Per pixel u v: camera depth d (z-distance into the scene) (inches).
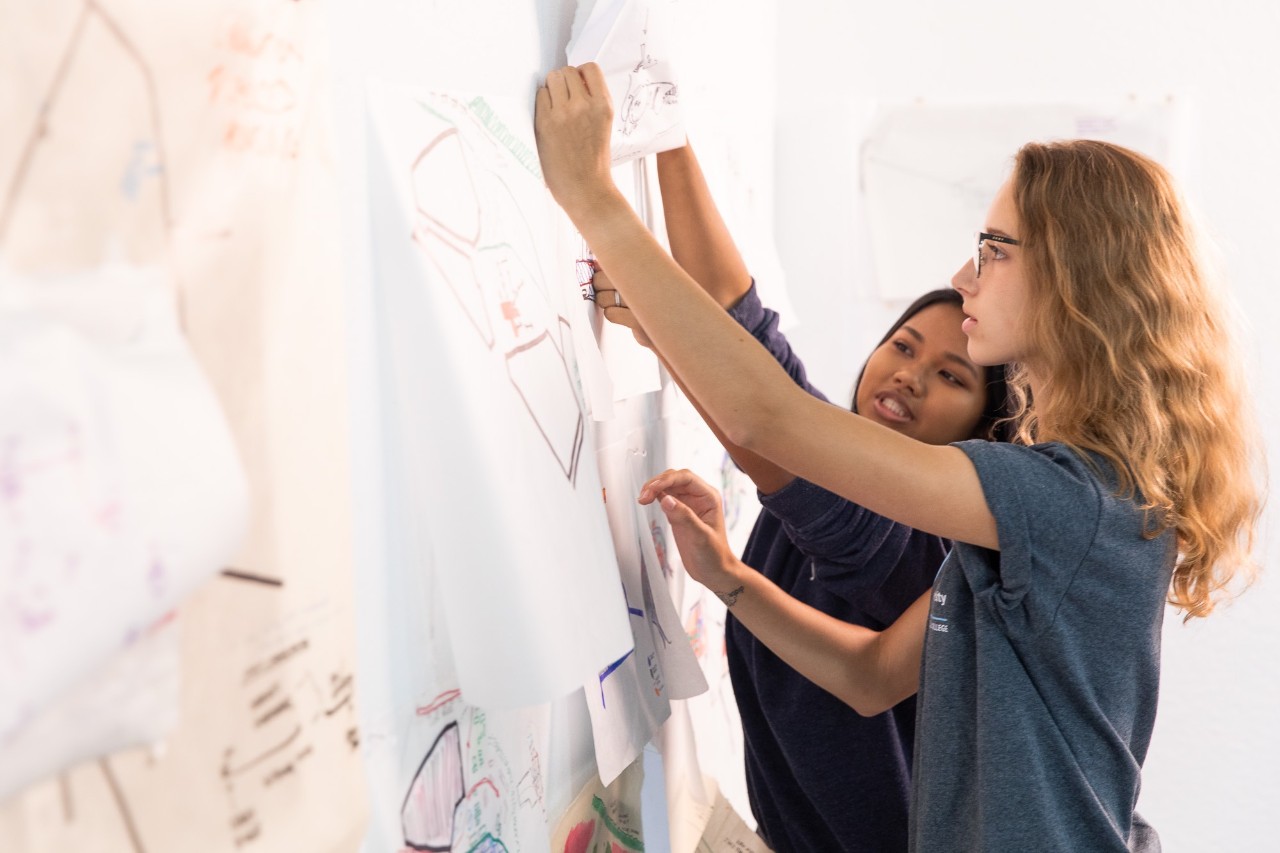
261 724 19.0
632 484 41.8
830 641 39.8
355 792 21.5
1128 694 31.9
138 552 14.2
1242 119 67.6
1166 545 32.3
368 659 24.0
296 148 19.8
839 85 72.1
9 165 13.9
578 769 37.5
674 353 29.7
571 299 33.5
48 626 13.0
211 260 17.7
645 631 39.6
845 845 43.3
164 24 16.5
